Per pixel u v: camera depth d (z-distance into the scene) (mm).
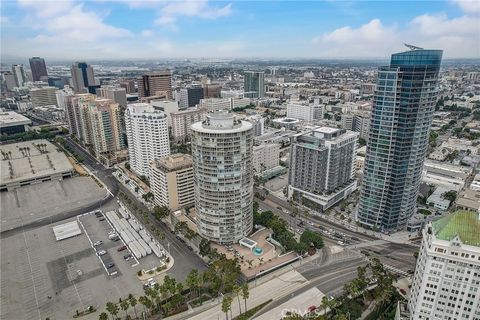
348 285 198000
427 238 165875
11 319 191250
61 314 195125
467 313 158750
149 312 198375
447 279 157125
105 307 199750
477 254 147625
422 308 167500
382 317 190625
